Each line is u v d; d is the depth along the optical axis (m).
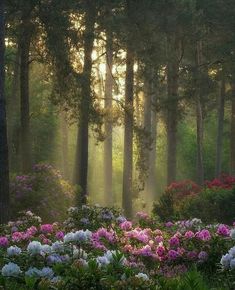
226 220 20.83
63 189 23.25
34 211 21.36
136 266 9.07
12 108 38.44
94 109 28.20
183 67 39.66
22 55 28.25
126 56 31.84
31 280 5.74
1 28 18.16
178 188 24.33
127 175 33.09
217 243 10.50
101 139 30.00
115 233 11.35
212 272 10.18
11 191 21.34
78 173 30.78
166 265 10.28
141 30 30.61
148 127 42.34
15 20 29.61
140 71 32.22
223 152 59.22
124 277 6.07
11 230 12.83
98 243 9.66
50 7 26.89
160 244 10.58
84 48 28.69
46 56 28.14
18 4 26.73
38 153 48.75
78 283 5.80
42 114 47.97
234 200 20.66
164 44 31.80
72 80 27.14
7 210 17.88
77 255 7.84
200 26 39.22
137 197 39.62
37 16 27.09
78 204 26.64
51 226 11.51
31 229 11.35
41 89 45.19
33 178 22.25
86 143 30.38
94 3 28.44
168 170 36.84
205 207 21.08
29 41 27.97
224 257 8.07
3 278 5.71
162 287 5.60
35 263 7.48
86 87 27.45
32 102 45.88
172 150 36.72
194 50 42.94
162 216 23.89
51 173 23.62
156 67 31.55
